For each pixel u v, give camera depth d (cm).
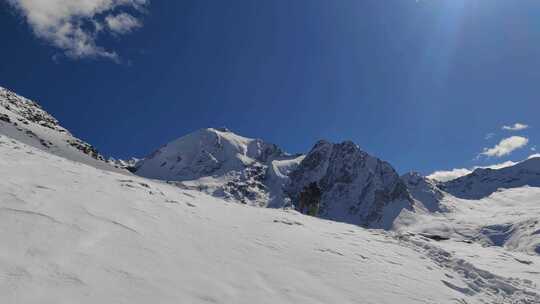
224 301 781
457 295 1282
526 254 2567
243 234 1319
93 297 653
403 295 1124
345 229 2055
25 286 621
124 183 1597
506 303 1425
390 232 2375
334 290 1029
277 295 895
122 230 980
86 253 798
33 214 896
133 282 745
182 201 1582
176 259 917
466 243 2800
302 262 1188
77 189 1239
